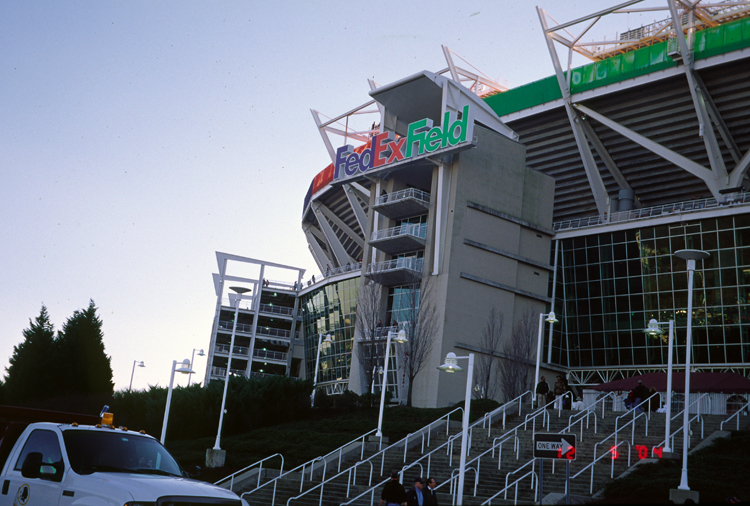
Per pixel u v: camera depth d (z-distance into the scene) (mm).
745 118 59094
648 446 24641
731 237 54469
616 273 60188
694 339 55500
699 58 56969
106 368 60750
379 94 59188
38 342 59344
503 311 56469
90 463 10070
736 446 23672
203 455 34281
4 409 11844
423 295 52688
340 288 78188
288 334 86875
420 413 40219
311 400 46188
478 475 23469
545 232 61375
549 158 69500
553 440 14703
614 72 61812
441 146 53875
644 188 67938
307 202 87250
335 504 24250
